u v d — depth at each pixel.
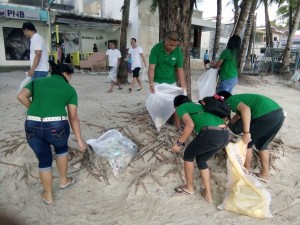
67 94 2.94
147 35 17.97
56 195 3.29
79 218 2.96
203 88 5.47
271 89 11.88
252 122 3.45
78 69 16.30
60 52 14.15
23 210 3.03
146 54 18.25
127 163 3.81
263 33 34.66
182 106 3.18
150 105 4.40
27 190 3.37
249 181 3.09
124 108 6.09
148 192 3.43
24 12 14.05
